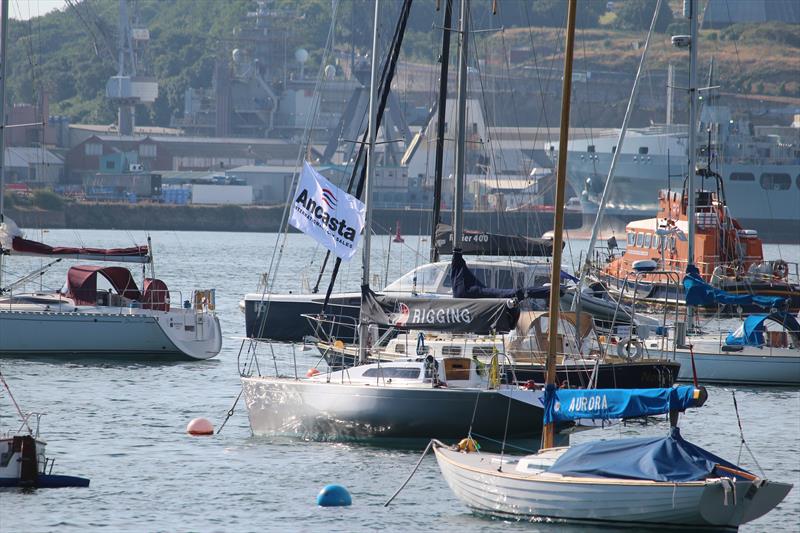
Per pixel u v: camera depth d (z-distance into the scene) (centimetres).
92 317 16925
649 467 8675
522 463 9281
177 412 13475
